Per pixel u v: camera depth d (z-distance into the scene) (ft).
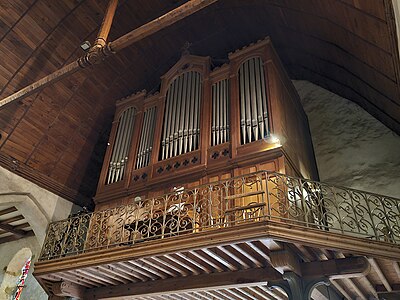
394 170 28.73
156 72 40.27
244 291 24.90
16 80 30.09
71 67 23.84
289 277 18.81
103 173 31.24
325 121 34.32
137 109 34.19
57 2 29.45
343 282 21.66
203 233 19.02
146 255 20.11
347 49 28.25
